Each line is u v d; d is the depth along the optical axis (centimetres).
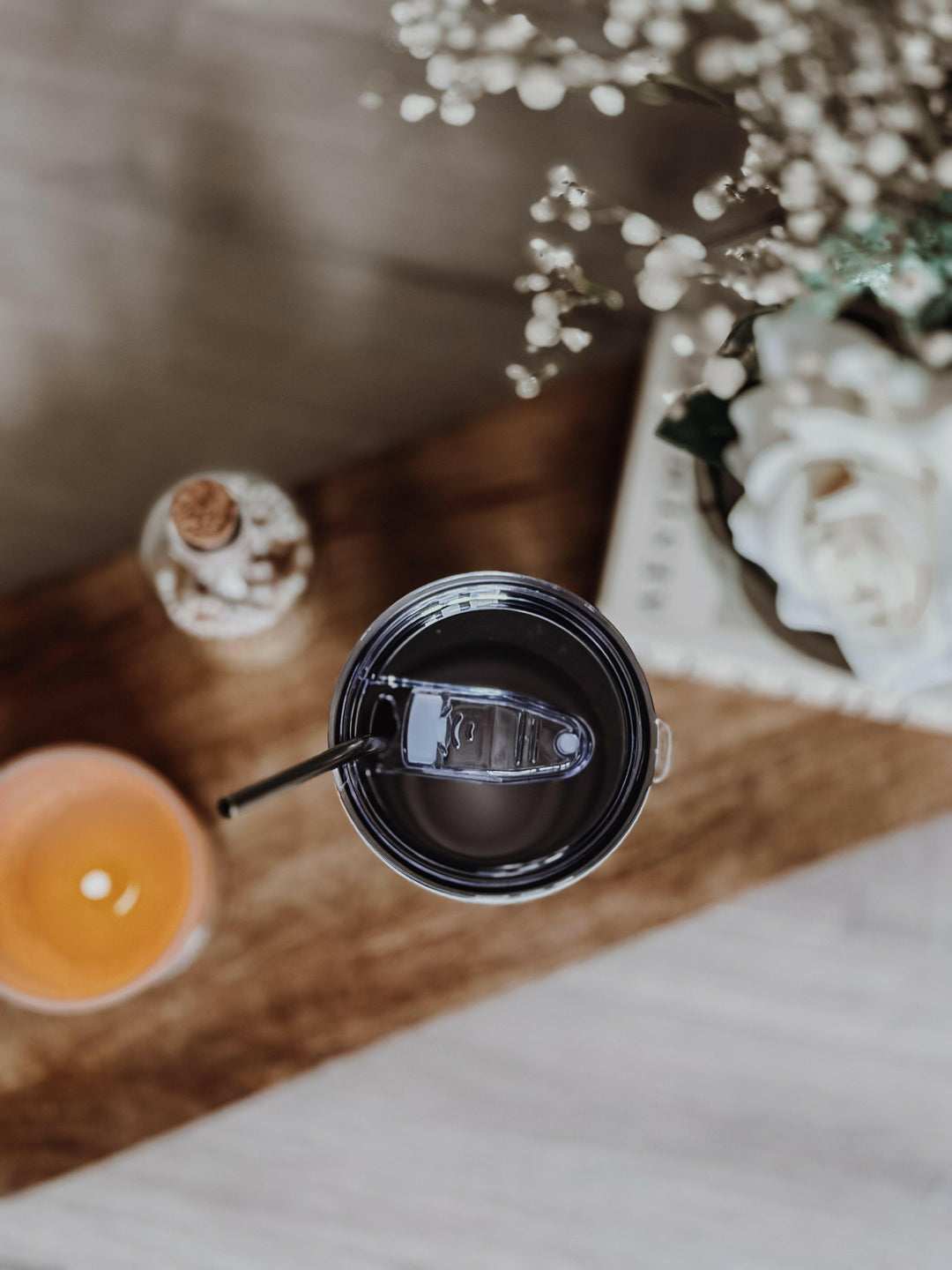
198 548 50
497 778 45
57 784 55
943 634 46
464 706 46
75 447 60
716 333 44
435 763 45
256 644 56
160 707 57
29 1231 58
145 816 57
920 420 44
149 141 60
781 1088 59
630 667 46
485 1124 59
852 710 56
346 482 57
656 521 54
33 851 57
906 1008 58
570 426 57
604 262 60
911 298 43
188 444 60
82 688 57
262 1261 59
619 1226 59
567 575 57
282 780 42
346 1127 59
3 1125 56
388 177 60
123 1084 56
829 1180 59
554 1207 59
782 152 45
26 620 57
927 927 58
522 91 46
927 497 45
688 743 57
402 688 46
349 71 60
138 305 60
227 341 60
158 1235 59
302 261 60
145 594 57
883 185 45
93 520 60
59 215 60
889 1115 58
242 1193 59
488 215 60
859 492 45
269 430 60
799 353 44
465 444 58
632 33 47
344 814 57
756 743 57
